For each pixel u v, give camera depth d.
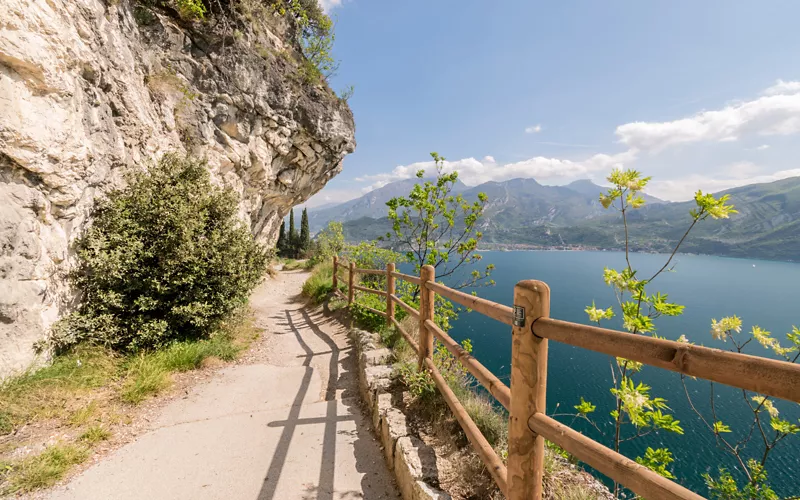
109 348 4.35
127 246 4.66
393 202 7.60
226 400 3.80
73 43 4.19
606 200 2.86
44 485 2.42
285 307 9.62
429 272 3.28
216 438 3.04
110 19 5.29
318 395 3.96
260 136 10.30
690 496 0.79
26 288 3.66
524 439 1.46
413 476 2.11
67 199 4.15
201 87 8.18
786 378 0.67
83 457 2.69
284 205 14.87
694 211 2.46
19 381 3.41
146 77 6.60
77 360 3.93
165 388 3.95
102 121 4.88
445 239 7.46
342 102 13.56
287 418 3.39
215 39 8.46
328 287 9.73
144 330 4.57
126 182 5.39
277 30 11.14
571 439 1.20
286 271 20.47
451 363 3.79
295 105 11.28
